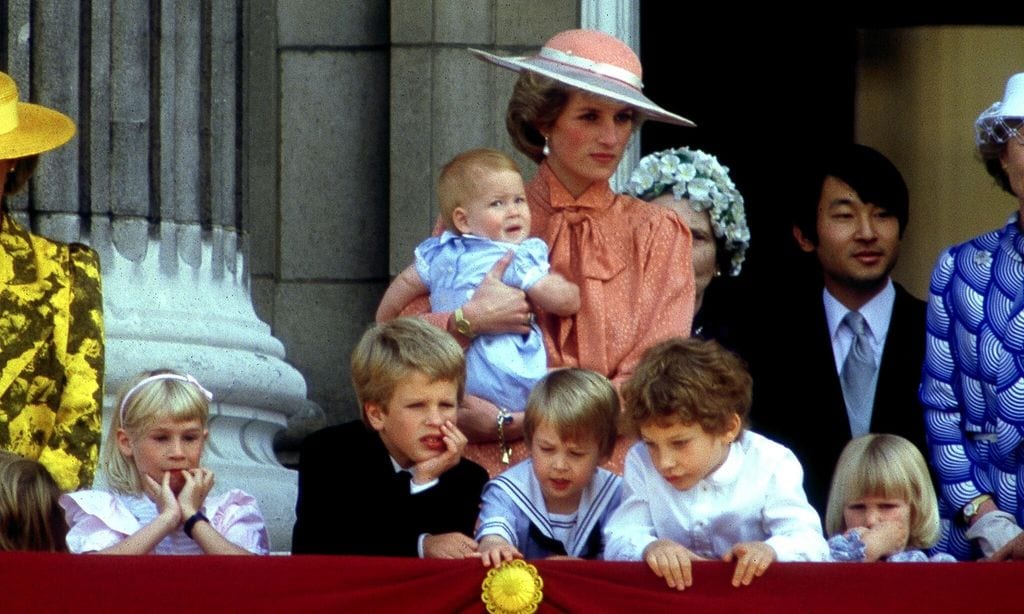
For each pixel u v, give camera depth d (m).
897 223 28.33
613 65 25.73
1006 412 25.06
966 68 39.31
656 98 39.59
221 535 23.47
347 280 33.66
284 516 29.66
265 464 30.27
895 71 39.47
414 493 23.20
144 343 28.91
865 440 24.12
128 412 23.77
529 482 23.59
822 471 27.62
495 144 33.19
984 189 39.12
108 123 29.25
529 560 21.16
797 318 28.25
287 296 33.72
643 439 22.58
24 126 25.05
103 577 20.78
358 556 21.06
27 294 24.03
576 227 25.84
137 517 23.97
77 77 29.11
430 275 25.91
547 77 25.52
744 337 28.20
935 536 23.95
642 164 28.69
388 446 23.45
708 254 28.47
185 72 29.91
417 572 20.91
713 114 39.56
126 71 29.34
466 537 22.86
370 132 33.75
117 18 29.33
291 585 20.81
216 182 30.31
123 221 29.28
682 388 22.20
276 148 33.81
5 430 23.72
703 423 22.30
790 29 39.62
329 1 33.81
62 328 24.20
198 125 30.08
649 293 25.58
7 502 21.94
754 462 22.77
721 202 28.44
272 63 33.81
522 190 25.69
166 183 29.70
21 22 28.91
